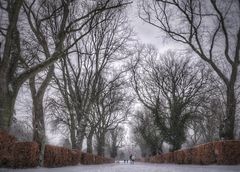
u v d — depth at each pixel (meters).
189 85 40.12
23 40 20.77
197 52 22.02
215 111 38.19
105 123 53.22
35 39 22.17
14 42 14.51
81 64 33.16
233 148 15.03
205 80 38.41
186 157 23.45
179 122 38.94
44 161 15.97
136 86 41.84
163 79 40.97
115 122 53.78
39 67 14.73
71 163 22.67
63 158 19.97
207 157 17.33
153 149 55.41
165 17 24.50
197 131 58.88
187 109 40.09
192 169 17.66
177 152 27.62
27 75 14.45
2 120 13.35
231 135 19.09
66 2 18.36
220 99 36.44
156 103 41.09
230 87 20.16
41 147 15.40
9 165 11.24
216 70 21.11
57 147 18.55
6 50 13.49
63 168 19.27
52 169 16.36
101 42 33.69
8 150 11.05
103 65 34.38
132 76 41.34
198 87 39.56
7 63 13.52
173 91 40.22
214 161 16.27
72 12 23.25
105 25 33.03
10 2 15.63
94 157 37.56
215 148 15.95
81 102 32.38
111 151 93.50
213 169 14.54
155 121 40.94
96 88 35.59
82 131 31.64
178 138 38.53
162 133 40.81
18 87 14.27
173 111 39.44
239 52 21.03
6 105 13.55
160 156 41.09
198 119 41.34
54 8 22.50
